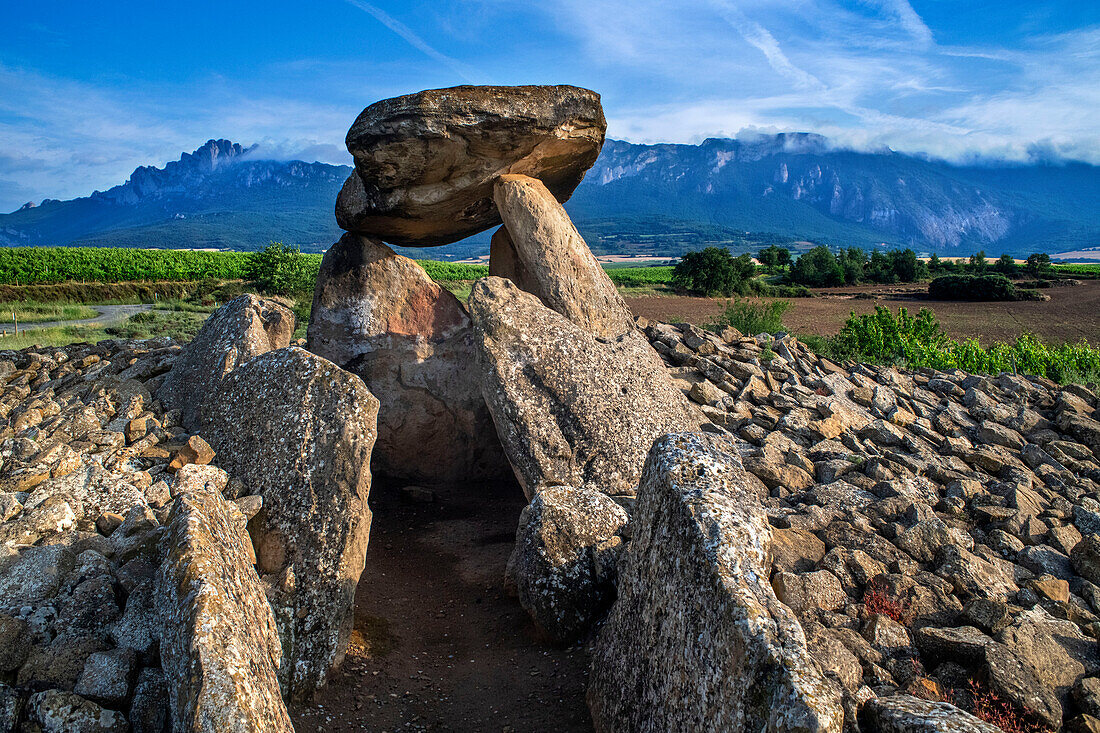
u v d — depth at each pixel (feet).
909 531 18.92
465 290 114.83
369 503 27.66
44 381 26.71
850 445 26.08
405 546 24.25
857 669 13.98
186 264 169.78
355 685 15.98
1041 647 14.89
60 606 13.38
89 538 15.25
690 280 167.63
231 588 12.01
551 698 15.76
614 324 28.53
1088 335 92.94
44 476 17.29
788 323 102.63
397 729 14.79
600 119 26.58
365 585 21.09
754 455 24.02
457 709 15.64
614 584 17.74
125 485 17.22
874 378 34.94
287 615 15.35
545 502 18.54
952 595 16.89
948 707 10.37
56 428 20.24
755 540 12.17
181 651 10.56
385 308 28.96
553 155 27.43
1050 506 22.49
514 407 21.66
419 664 17.35
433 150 24.63
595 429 22.25
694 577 11.82
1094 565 18.62
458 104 23.72
